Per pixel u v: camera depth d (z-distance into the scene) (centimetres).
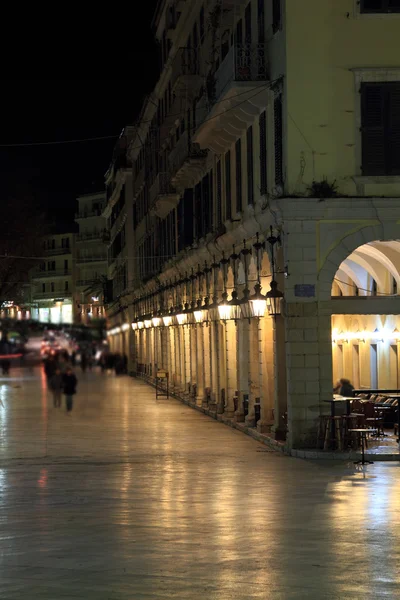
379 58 3269
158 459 3159
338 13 3269
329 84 3253
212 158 4791
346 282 4681
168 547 1759
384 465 2922
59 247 18900
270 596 1400
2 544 1803
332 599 1380
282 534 1872
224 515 2098
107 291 13538
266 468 2891
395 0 3278
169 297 6762
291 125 3241
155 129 7488
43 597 1398
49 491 2488
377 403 3881
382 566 1591
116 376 10106
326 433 3169
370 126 3253
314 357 3256
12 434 4025
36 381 8919
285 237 3266
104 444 3625
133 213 10375
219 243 4519
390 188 3247
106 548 1758
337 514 2080
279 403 3503
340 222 3253
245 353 4303
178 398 6219
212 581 1495
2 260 9000
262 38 3594
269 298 3359
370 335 4447
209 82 4081
